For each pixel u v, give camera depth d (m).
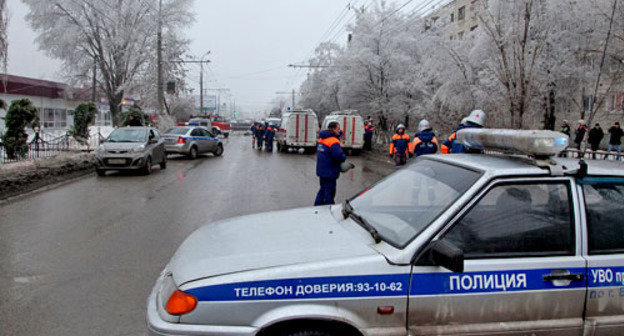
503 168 2.75
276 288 2.38
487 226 2.61
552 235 2.65
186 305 2.38
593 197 2.75
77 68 34.06
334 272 2.40
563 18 16.30
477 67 19.81
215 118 47.16
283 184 12.59
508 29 15.56
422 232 2.54
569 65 16.81
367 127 26.52
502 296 2.48
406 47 30.59
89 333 3.54
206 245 2.96
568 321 2.55
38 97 31.86
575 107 20.83
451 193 2.77
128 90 34.41
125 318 3.82
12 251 5.74
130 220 7.65
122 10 34.47
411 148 9.03
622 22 14.71
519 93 14.69
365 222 2.92
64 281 4.68
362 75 30.94
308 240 2.81
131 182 12.59
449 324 2.45
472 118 6.92
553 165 2.73
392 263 2.44
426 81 25.72
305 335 2.40
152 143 14.91
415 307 2.41
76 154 16.64
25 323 3.70
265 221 3.39
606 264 2.61
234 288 2.37
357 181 13.55
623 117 18.25
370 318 2.40
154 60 35.56
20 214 8.03
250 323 2.36
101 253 5.69
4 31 10.84
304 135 25.48
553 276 2.54
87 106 21.05
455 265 2.28
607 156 10.04
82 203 9.22
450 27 26.53
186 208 8.82
